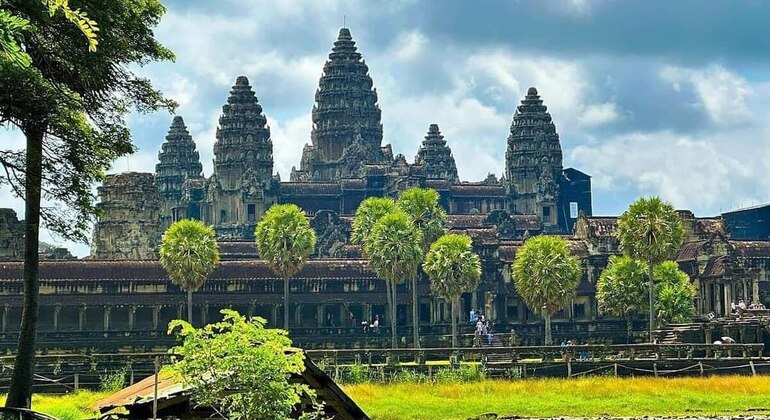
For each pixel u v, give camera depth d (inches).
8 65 2012.8
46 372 4840.1
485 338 7751.0
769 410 4431.6
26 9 2265.0
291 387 2143.2
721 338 6801.2
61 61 2492.6
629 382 4933.6
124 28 2657.5
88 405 3462.1
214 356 2122.3
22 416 2128.4
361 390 4672.7
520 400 4557.1
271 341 2153.1
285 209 7819.9
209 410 2245.3
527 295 7347.4
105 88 2701.8
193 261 7362.2
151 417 2223.2
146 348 7317.9
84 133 2456.9
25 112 2349.9
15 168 2518.5
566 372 5349.4
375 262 7524.6
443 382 4938.5
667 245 7347.4
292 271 7775.6
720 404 4534.9
